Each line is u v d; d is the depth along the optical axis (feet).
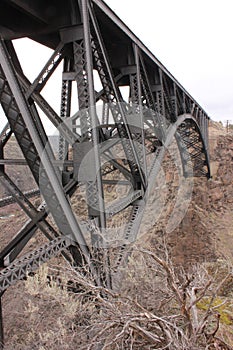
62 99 23.30
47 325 14.43
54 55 18.83
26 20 19.38
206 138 82.89
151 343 11.61
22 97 13.70
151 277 14.82
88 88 17.65
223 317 17.24
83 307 13.41
